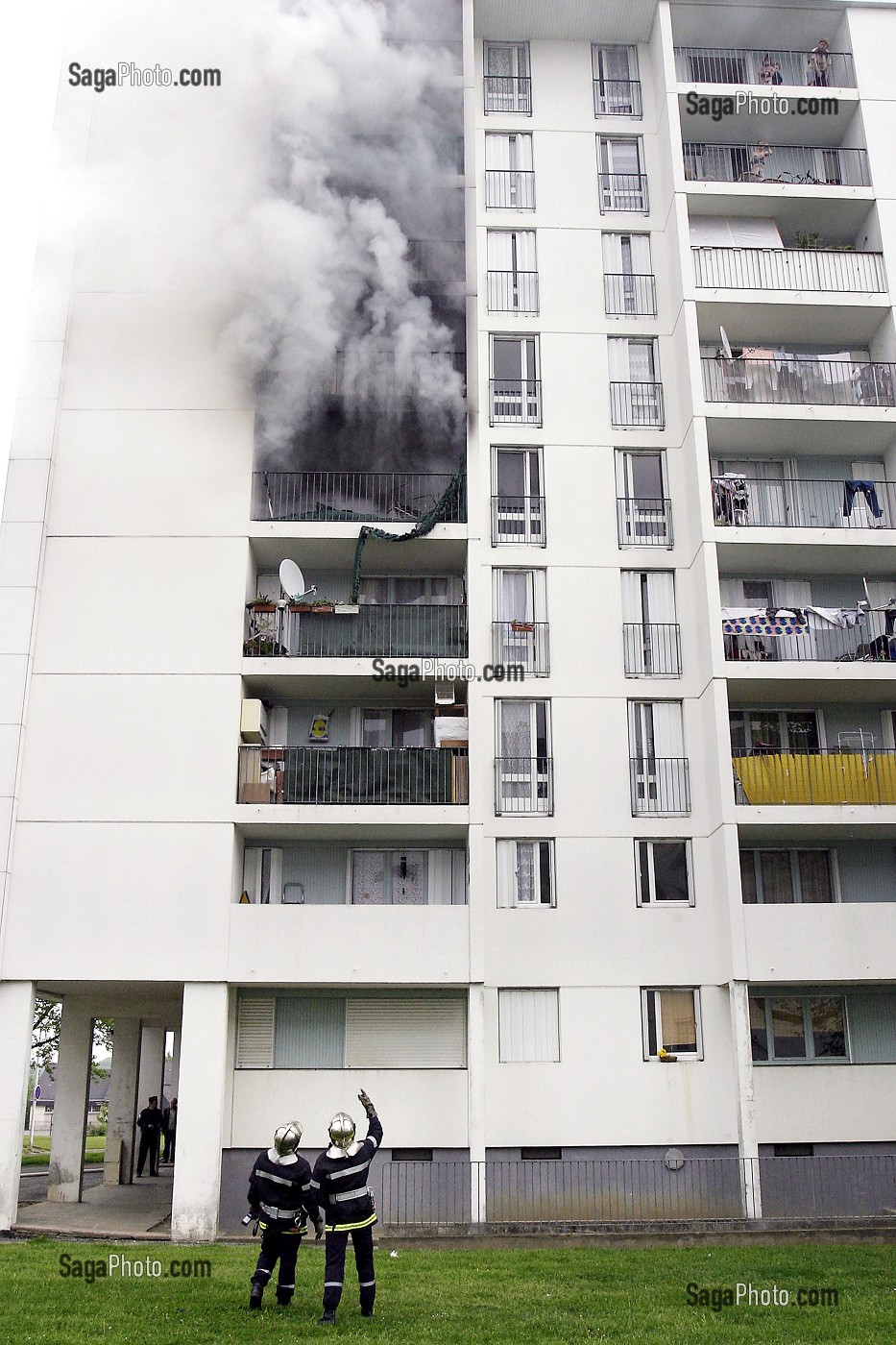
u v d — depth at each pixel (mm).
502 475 24172
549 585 23391
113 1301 11211
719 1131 20484
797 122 26734
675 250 24859
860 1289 12609
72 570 21703
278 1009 20875
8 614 21250
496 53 27172
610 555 23594
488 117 26422
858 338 25625
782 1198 20094
